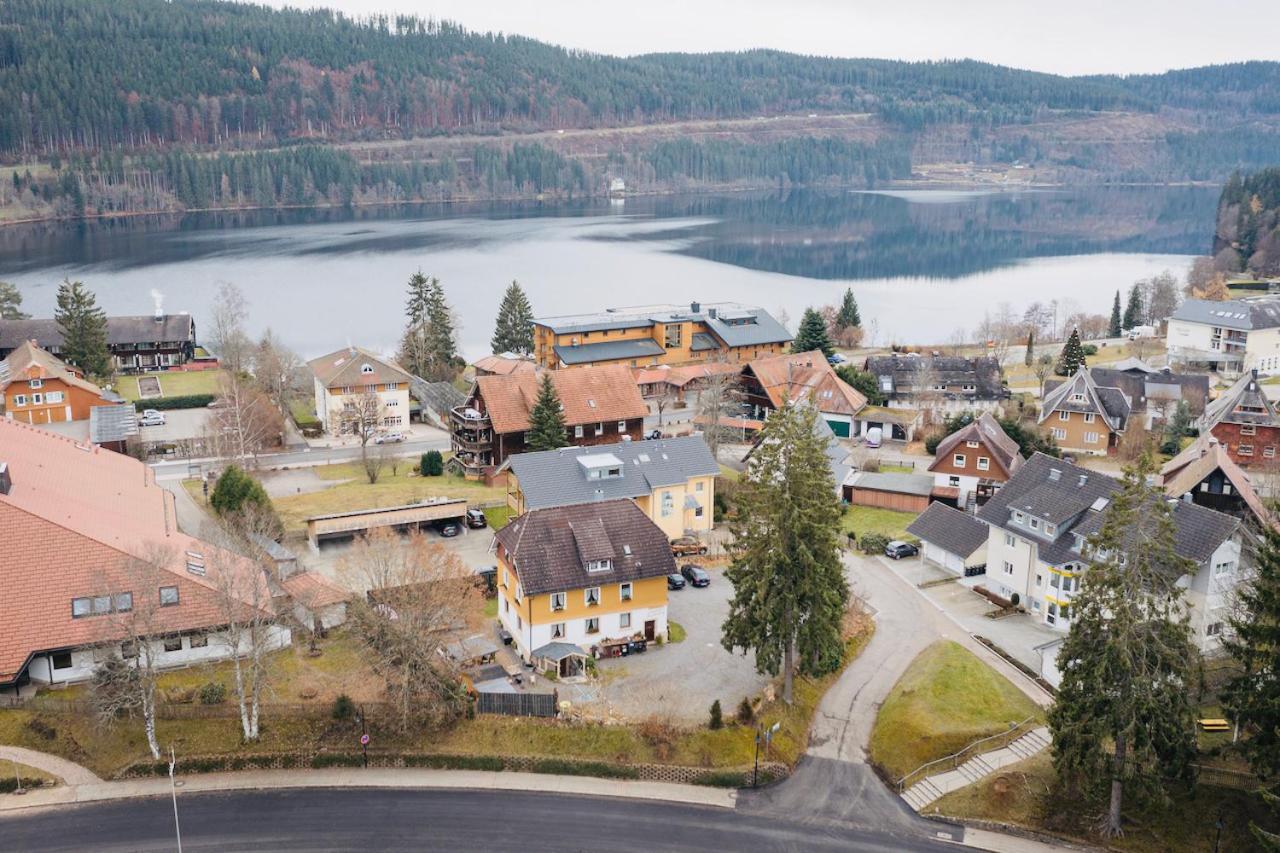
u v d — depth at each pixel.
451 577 68.06
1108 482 80.62
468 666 70.94
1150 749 53.31
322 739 61.97
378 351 198.75
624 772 61.47
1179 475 95.81
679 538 96.12
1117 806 56.34
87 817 55.38
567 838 55.75
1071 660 57.28
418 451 127.00
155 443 121.56
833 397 138.75
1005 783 59.91
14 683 61.16
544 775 61.47
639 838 56.06
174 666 66.06
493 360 157.38
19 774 57.41
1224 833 55.06
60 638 62.19
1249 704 54.44
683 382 147.62
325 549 90.38
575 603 72.56
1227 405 119.50
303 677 66.31
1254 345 172.12
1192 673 55.66
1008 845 56.47
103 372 153.25
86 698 60.69
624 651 74.38
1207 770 58.38
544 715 64.50
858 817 58.72
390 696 63.00
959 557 90.44
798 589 66.44
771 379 143.88
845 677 73.31
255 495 91.69
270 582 70.31
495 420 110.69
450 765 61.62
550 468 92.62
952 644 76.19
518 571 70.94
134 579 62.19
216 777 59.53
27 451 79.25
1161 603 58.62
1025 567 82.81
